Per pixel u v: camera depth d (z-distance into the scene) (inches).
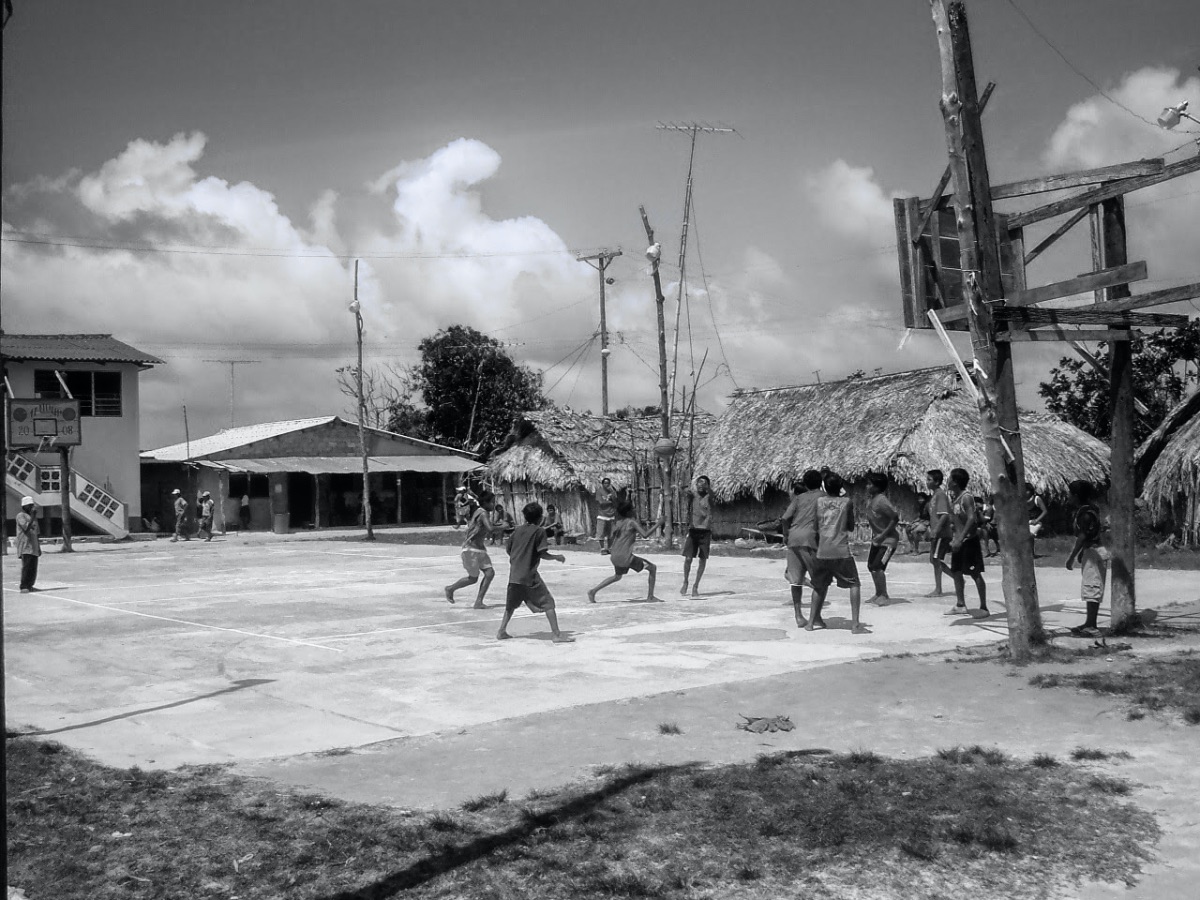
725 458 1300.4
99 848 209.8
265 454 1939.0
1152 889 182.9
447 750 288.5
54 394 1662.2
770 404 1349.7
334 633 539.2
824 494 512.7
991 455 410.3
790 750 275.7
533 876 191.9
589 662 433.1
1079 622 509.7
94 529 1748.3
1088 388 1358.3
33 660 471.8
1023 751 267.7
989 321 411.2
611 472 1517.0
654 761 268.1
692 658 436.8
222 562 1106.7
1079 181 415.2
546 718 325.1
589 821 218.1
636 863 196.5
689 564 675.4
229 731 323.9
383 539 1569.9
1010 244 438.6
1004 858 195.9
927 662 399.2
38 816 230.5
